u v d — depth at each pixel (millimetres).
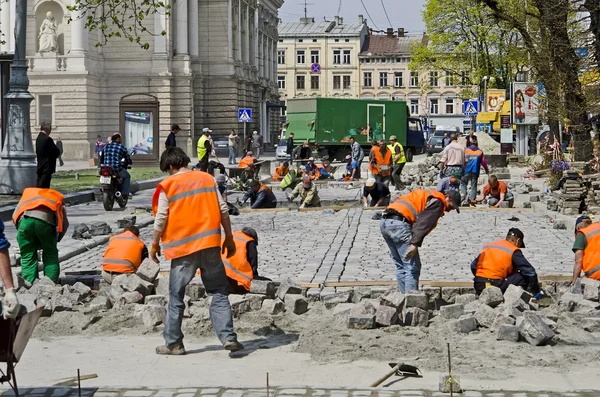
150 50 71625
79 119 67438
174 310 9523
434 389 7816
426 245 19062
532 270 11969
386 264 16281
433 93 148875
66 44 67875
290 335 10312
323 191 37375
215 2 79875
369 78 150250
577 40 30500
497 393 7645
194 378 8477
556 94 30625
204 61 80312
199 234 9477
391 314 10391
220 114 80312
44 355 9523
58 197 13133
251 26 94000
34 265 13086
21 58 29531
